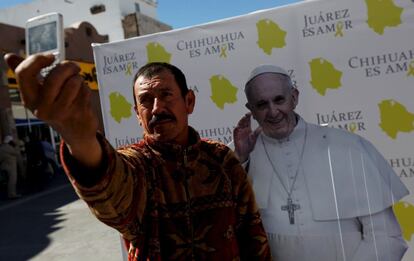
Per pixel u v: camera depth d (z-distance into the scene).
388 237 2.33
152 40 2.69
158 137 1.37
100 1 26.41
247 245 1.58
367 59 2.30
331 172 2.39
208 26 2.57
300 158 2.44
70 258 4.71
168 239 1.28
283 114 2.45
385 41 2.27
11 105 11.80
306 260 2.46
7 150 9.30
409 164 2.27
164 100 1.37
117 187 1.04
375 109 2.30
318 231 2.42
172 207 1.30
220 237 1.34
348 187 2.37
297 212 2.45
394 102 2.27
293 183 2.46
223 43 2.54
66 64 0.78
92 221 6.37
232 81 2.54
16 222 6.93
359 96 2.32
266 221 2.53
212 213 1.35
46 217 7.07
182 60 2.63
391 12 2.24
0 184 10.07
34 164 10.30
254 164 2.54
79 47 14.93
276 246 2.51
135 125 2.78
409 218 2.30
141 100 1.39
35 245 5.39
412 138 2.26
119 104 2.80
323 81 2.37
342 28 2.32
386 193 2.31
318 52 2.37
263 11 2.45
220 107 2.57
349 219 2.37
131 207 1.14
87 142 0.90
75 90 0.78
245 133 2.54
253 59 2.49
